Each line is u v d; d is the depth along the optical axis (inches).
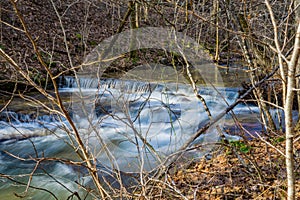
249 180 149.5
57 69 432.1
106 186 156.9
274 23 64.7
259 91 178.9
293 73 61.9
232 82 288.0
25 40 518.3
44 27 589.9
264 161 162.1
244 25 190.9
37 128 285.6
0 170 228.2
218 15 203.0
